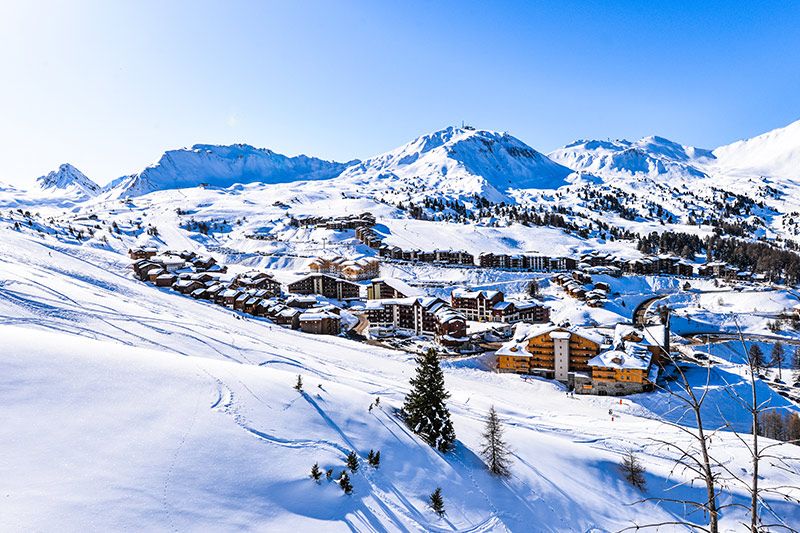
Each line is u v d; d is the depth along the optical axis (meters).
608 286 162.00
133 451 26.97
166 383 35.44
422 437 42.31
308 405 39.66
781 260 193.00
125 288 101.56
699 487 44.78
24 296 64.00
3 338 33.75
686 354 102.50
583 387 84.81
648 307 145.62
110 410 29.89
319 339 97.19
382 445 38.03
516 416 64.38
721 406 74.31
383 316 121.38
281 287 158.88
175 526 22.95
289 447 33.00
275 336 89.94
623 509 42.06
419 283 170.00
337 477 31.69
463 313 135.25
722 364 95.12
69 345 36.28
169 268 142.88
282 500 27.98
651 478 47.22
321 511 28.30
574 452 49.91
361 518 28.98
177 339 62.81
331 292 151.75
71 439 26.11
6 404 26.97
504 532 33.62
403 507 31.86
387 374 75.75
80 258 130.25
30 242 128.25
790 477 46.12
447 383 79.31
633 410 74.06
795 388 84.50
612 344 93.44
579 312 135.38
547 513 38.09
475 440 47.44
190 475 26.83
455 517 33.25
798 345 107.62
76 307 66.12
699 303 149.50
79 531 20.33
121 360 36.44
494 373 90.56
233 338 71.62
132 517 22.31
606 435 58.81
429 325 116.75
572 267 195.50
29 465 23.19
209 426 31.77
